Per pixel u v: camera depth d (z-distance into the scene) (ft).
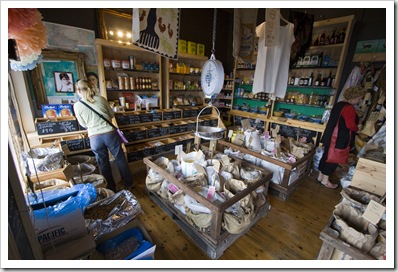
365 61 9.73
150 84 10.87
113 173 8.59
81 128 8.23
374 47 9.48
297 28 7.10
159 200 7.06
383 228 3.38
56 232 3.17
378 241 3.25
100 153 7.36
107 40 8.49
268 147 8.62
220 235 5.19
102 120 7.06
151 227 6.23
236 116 15.71
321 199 7.99
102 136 7.08
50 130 7.57
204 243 5.38
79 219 3.35
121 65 9.46
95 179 6.40
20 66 2.83
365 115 9.63
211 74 5.20
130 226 4.21
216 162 6.32
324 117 10.78
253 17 5.90
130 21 9.72
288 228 6.35
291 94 12.49
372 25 9.42
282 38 6.66
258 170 6.91
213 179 5.84
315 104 11.30
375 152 4.73
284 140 9.25
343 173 9.84
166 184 6.64
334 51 10.75
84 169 7.48
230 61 16.39
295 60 7.62
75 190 4.49
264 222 6.58
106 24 9.07
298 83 11.70
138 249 3.70
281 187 7.77
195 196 5.21
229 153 8.36
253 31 6.07
